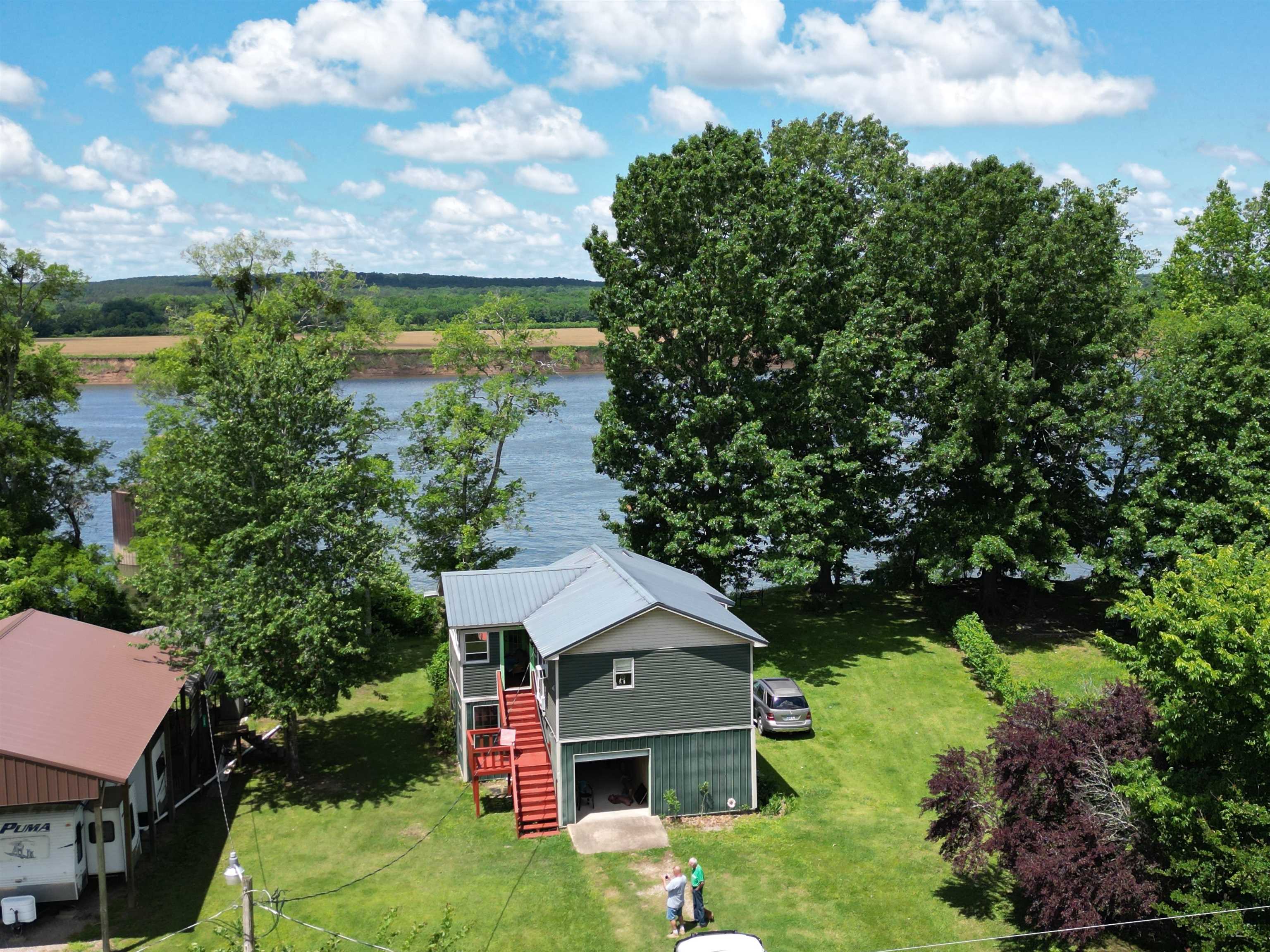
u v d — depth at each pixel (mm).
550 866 26625
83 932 22906
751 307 42250
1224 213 65000
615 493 90500
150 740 25484
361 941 22656
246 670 30031
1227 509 37906
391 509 48750
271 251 55000
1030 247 40969
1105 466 43000
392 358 184000
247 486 32656
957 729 35312
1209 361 40656
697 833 28547
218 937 22672
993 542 41156
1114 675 38562
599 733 28984
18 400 49688
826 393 41875
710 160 42812
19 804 21797
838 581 52656
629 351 42906
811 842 27812
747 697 29781
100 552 48781
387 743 35750
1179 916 17891
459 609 32875
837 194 44281
